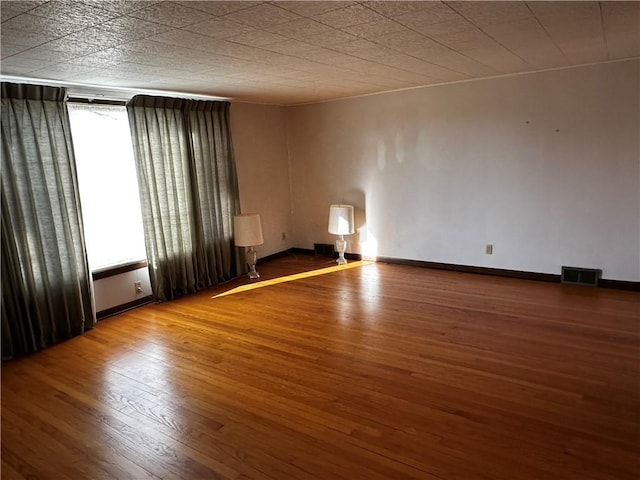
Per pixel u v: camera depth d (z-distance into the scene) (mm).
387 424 2406
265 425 2451
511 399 2576
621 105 3973
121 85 3828
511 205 4695
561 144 4312
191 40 2404
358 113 5500
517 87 4430
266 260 6059
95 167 4105
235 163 5336
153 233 4414
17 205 3361
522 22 2406
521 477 1983
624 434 2227
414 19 2232
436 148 5039
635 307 3830
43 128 3494
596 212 4262
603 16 2346
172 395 2805
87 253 3928
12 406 2754
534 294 4273
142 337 3725
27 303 3451
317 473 2068
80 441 2391
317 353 3279
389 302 4270
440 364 3023
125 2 1741
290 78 3861
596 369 2859
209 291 4906
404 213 5438
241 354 3328
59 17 1895
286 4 1886
